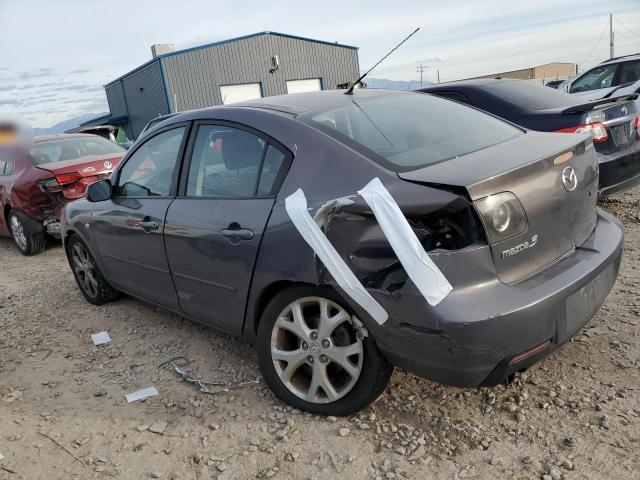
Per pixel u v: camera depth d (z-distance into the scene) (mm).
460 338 2268
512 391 2928
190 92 26953
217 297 3277
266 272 2871
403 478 2414
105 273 4551
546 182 2531
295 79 29969
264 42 28625
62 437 2992
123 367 3727
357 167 2654
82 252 4883
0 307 5250
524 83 6164
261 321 3016
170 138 3750
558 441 2529
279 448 2709
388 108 3340
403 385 3078
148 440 2893
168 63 26266
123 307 4832
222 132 3320
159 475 2621
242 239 2965
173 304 3742
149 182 3885
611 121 5207
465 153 2809
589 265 2604
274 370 2996
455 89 5980
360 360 2674
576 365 3084
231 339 3963
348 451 2621
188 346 3932
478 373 2334
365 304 2494
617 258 2859
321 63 30750
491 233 2322
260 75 28672
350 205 2473
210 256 3203
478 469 2420
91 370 3738
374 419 2814
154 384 3459
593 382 2918
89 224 4473
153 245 3693
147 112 30094
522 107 5523
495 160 2570
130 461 2744
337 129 2930
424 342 2361
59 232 7156
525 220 2424
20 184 7203
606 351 3180
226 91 27875
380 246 2484
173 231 3463
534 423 2668
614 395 2793
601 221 3055
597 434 2539
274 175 2951
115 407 3236
